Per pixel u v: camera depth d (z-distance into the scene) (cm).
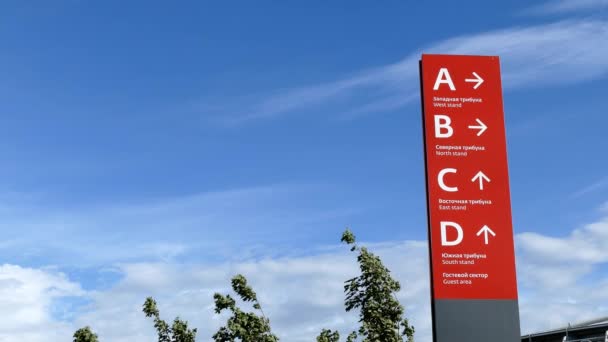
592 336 4788
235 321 3603
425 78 3036
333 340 3603
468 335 2842
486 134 3009
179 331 3912
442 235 2917
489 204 2955
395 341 3272
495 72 3061
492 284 2891
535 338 5156
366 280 3400
